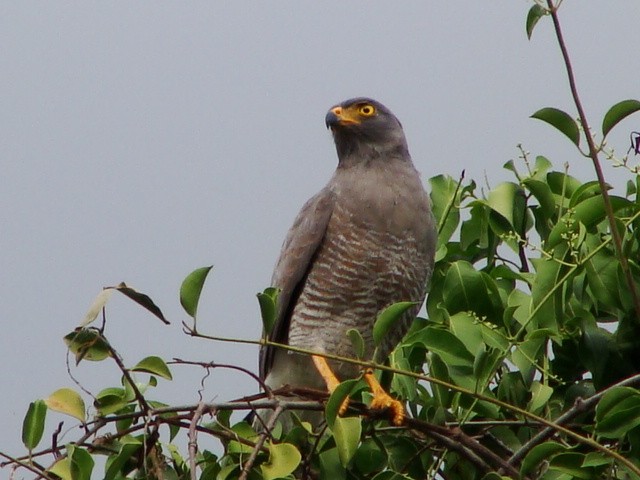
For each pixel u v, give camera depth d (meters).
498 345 9.62
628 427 8.20
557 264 9.60
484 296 10.25
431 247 12.76
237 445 8.84
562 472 8.44
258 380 8.65
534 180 10.67
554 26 8.46
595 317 10.51
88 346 8.16
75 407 8.36
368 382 10.13
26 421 8.19
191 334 8.16
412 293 12.85
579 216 9.52
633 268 9.61
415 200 12.95
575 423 9.96
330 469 9.21
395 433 10.01
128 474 8.96
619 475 9.00
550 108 8.66
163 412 8.38
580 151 8.80
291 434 9.15
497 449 9.88
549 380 10.42
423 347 10.16
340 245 12.82
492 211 11.20
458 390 8.68
